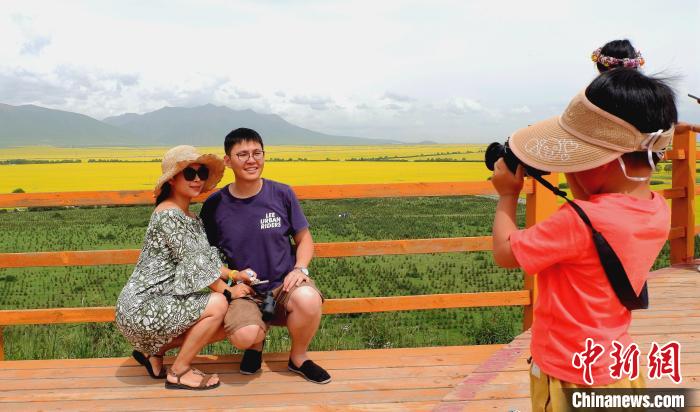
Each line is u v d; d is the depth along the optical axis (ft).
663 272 14.84
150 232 9.08
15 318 10.74
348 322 30.09
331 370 9.78
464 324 31.19
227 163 9.59
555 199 11.08
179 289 8.82
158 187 9.06
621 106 4.19
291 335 9.46
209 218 9.86
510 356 9.63
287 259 9.82
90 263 10.81
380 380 9.34
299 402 8.56
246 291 9.20
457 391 8.41
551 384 4.77
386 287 44.78
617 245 4.36
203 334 8.91
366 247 11.06
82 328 22.40
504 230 4.84
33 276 50.24
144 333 8.89
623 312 4.62
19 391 9.07
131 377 9.61
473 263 53.16
